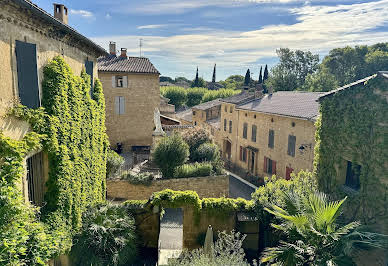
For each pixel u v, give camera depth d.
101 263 9.08
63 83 8.12
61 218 8.13
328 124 10.91
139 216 11.62
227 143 33.47
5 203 5.30
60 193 8.04
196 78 82.50
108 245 9.48
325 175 11.09
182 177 17.39
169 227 14.33
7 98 5.80
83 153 9.93
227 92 52.62
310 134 18.83
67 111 8.43
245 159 27.89
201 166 17.84
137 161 22.58
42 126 7.19
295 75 52.22
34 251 5.95
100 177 12.34
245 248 11.59
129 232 10.29
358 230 7.93
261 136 24.84
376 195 8.80
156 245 11.80
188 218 11.72
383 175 8.60
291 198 8.91
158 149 17.48
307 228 7.92
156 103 26.78
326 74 45.66
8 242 5.05
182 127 26.25
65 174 8.21
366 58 46.78
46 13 6.59
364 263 8.85
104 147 13.18
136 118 26.66
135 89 26.25
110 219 10.07
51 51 7.96
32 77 6.73
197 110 41.22
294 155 20.56
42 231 6.48
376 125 8.81
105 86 25.66
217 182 17.67
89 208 10.25
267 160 24.23
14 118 6.10
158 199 11.49
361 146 9.38
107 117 26.09
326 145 11.02
